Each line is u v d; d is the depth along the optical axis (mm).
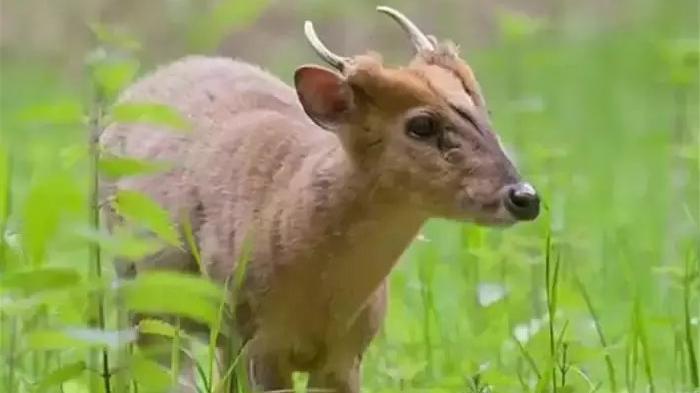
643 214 19109
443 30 31391
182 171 12312
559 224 15680
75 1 30969
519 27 19922
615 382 12422
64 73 29641
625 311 14500
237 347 11719
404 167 11141
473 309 14094
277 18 30516
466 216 11078
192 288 8539
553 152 17469
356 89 11188
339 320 11641
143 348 12312
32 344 8422
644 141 23188
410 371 12078
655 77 27172
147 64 28500
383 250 11461
